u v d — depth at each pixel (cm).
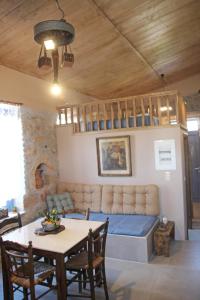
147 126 511
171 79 809
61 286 263
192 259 408
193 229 564
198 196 788
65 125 591
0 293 329
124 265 395
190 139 792
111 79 675
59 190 571
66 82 623
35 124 538
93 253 313
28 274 267
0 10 338
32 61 481
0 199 463
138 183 523
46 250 264
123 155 530
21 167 500
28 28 387
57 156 601
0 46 417
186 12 468
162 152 502
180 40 571
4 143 468
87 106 594
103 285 328
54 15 373
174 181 495
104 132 549
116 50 529
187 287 329
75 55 507
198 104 801
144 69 669
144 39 521
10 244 266
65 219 364
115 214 506
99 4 382
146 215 489
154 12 441
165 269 378
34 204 520
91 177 567
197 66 754
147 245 402
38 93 551
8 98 479
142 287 332
